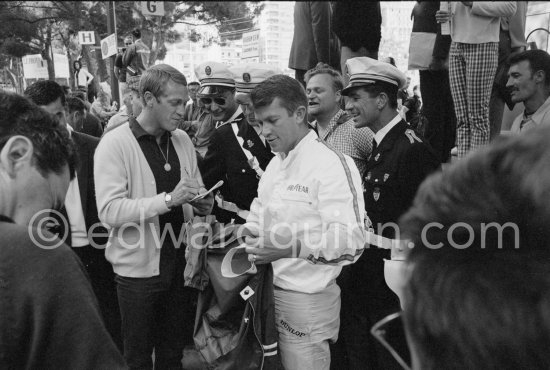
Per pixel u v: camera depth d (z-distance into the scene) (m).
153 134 2.72
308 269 2.27
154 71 2.63
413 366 0.68
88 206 3.04
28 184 1.26
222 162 3.14
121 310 2.74
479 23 3.46
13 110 1.27
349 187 2.12
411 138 2.68
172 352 2.94
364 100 2.75
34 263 1.14
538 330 0.55
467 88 3.65
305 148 2.25
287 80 2.23
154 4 11.98
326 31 5.08
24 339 1.15
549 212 0.55
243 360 2.12
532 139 0.60
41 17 20.27
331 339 2.39
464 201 0.61
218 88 3.41
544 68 2.98
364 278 2.73
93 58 18.41
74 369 1.17
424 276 0.63
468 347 0.58
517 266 0.56
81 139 3.06
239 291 2.14
